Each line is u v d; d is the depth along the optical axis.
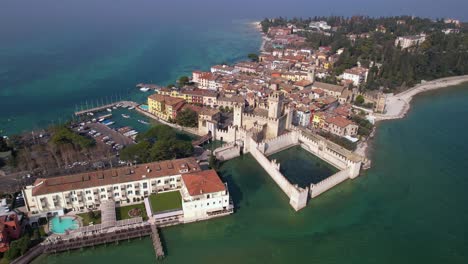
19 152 179.12
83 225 127.31
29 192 128.12
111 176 139.25
